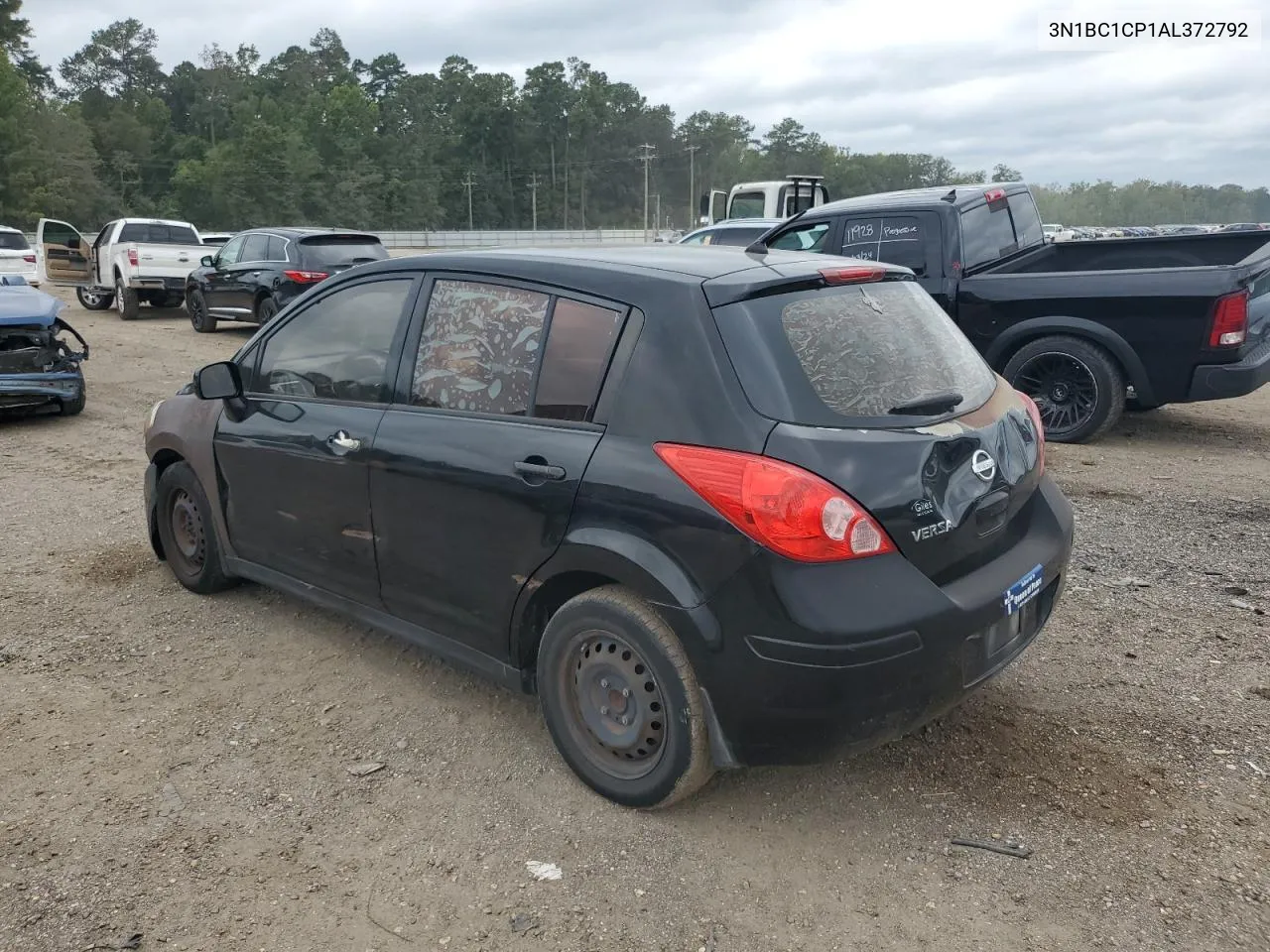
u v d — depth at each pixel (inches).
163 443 192.1
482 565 132.3
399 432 141.3
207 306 658.8
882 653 106.3
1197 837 117.6
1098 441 322.0
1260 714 145.3
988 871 112.7
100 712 152.3
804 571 105.9
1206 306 285.3
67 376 373.4
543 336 129.2
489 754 139.1
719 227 635.5
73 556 222.7
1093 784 128.7
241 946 103.1
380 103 6033.5
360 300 154.9
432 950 102.4
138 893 111.1
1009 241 356.5
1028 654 166.2
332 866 115.9
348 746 141.9
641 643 116.6
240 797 129.4
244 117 5059.1
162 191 4808.1
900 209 337.7
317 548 159.2
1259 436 327.3
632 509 114.9
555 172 5826.8
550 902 109.1
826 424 110.3
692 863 115.2
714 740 114.9
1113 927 103.5
